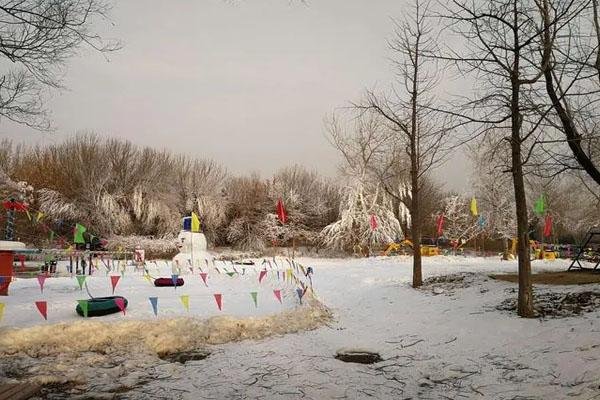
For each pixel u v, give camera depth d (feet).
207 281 60.23
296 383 23.97
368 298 50.75
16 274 65.36
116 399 21.53
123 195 141.08
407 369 26.58
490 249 154.20
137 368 26.30
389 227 120.67
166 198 150.00
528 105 31.19
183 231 78.43
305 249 149.18
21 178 133.69
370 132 107.86
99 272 70.90
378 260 97.50
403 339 33.42
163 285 53.98
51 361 26.40
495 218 106.01
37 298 42.16
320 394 22.33
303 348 31.24
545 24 30.17
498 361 26.14
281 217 56.49
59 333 29.22
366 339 34.22
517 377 23.21
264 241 155.12
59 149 144.25
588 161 30.48
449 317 37.65
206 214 152.56
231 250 152.46
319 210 159.63
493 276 54.44
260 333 34.17
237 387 23.27
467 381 23.75
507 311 36.24
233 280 61.41
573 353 24.27
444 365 26.78
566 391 20.01
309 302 43.98
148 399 21.54
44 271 68.80
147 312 36.09
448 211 147.84
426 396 22.00
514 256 114.32
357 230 124.06
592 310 32.42
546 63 28.53
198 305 40.55
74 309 36.68
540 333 29.07
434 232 159.94
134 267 77.05
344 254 130.31
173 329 31.45
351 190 122.93
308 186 170.09
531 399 20.08
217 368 26.53
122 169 144.46
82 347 28.78
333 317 42.83
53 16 23.57
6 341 27.73
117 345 29.40
